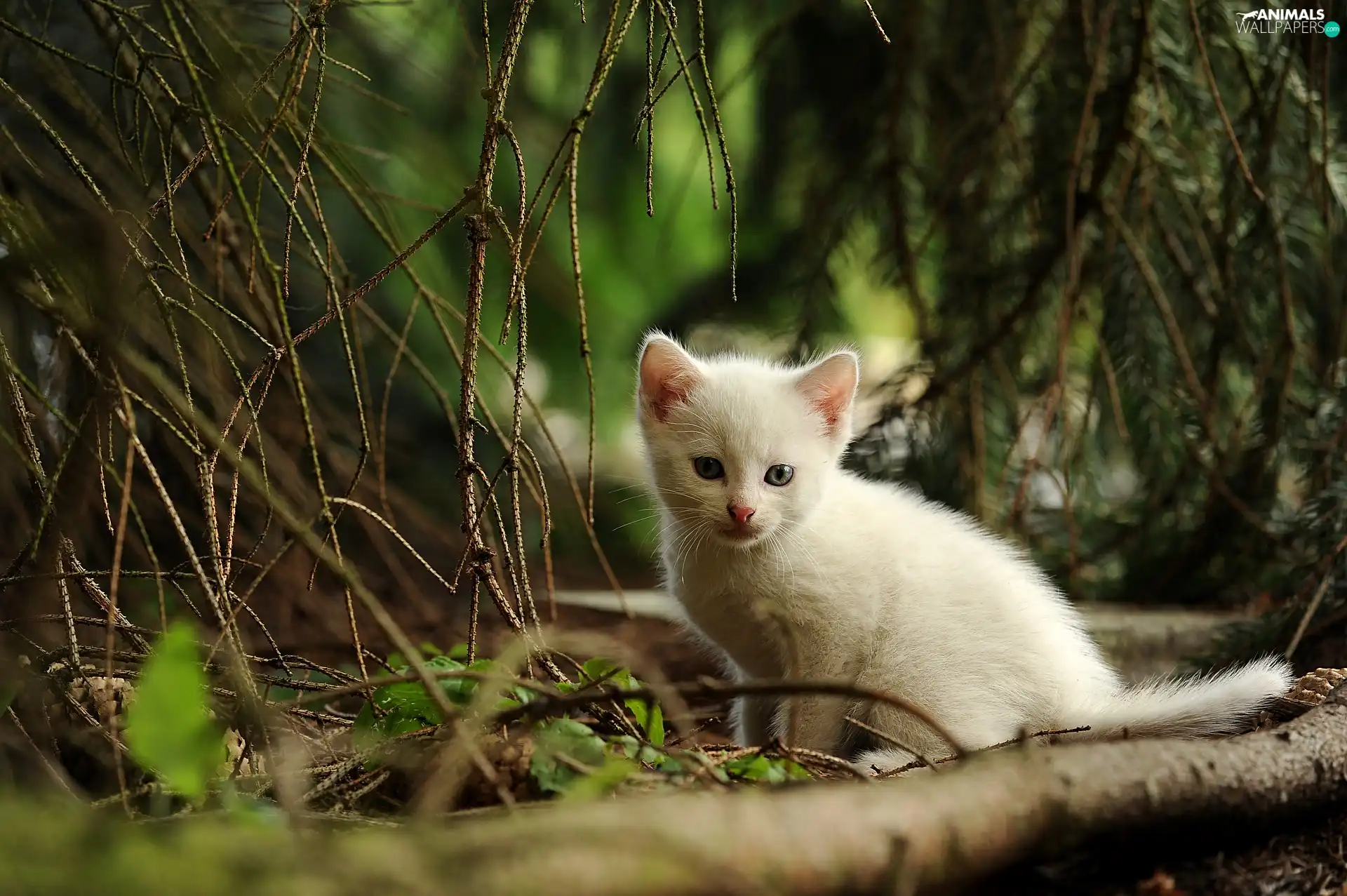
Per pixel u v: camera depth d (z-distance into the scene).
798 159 1.69
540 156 1.74
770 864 1.02
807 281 1.63
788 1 1.64
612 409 2.00
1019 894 1.17
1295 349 1.49
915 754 1.22
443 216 1.24
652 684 1.20
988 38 1.57
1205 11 1.48
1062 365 1.47
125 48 1.39
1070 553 1.56
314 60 1.47
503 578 1.33
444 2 1.61
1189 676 1.41
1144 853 1.18
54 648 1.27
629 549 1.88
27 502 1.35
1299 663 1.41
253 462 1.45
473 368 1.24
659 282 2.01
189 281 1.24
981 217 1.58
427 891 0.92
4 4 1.37
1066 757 1.17
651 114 1.24
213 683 1.25
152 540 1.52
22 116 1.47
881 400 1.62
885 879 1.08
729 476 1.38
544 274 1.73
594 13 1.60
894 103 1.58
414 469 1.74
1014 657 1.34
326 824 1.18
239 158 1.40
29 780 1.21
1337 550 1.40
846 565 1.36
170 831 1.09
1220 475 1.51
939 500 1.59
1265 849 1.20
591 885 0.95
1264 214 1.49
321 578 1.62
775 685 1.17
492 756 1.20
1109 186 1.53
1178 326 1.54
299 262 1.60
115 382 1.20
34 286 1.21
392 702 1.23
